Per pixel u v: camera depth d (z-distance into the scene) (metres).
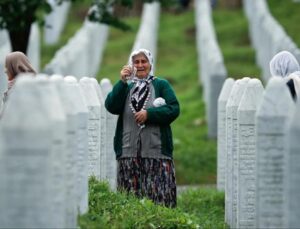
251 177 15.83
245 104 15.77
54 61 30.31
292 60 17.22
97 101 17.95
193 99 41.50
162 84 17.12
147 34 43.03
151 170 17.00
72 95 13.95
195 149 30.80
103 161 19.00
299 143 12.11
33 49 37.97
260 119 13.02
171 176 17.08
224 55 46.94
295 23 49.69
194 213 20.56
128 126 17.09
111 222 14.92
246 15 56.91
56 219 11.88
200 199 22.52
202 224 17.58
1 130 11.06
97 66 46.38
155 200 16.97
